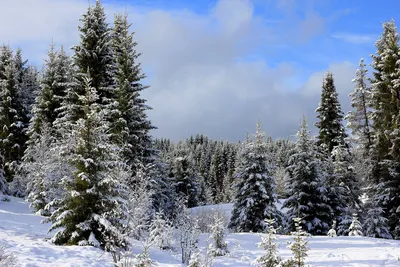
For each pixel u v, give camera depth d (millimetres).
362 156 28234
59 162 12688
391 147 24953
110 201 11734
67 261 8789
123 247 11117
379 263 10492
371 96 27141
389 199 24297
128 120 23922
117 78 24797
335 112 32906
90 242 10930
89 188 11797
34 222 15414
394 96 25547
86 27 24172
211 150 119938
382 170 26047
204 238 15789
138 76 25781
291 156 27500
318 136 33219
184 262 11125
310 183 26172
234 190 28703
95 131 12453
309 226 25344
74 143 12234
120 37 26922
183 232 12125
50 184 13492
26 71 38594
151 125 25234
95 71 23703
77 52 23469
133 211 12711
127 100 24016
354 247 14094
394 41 26484
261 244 7297
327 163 27438
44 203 18453
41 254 9188
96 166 12109
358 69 29000
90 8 24594
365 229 23781
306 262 10719
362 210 25359
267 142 28516
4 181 24766
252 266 10758
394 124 25203
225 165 102062
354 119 28750
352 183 26344
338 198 26359
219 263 10906
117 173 13523
